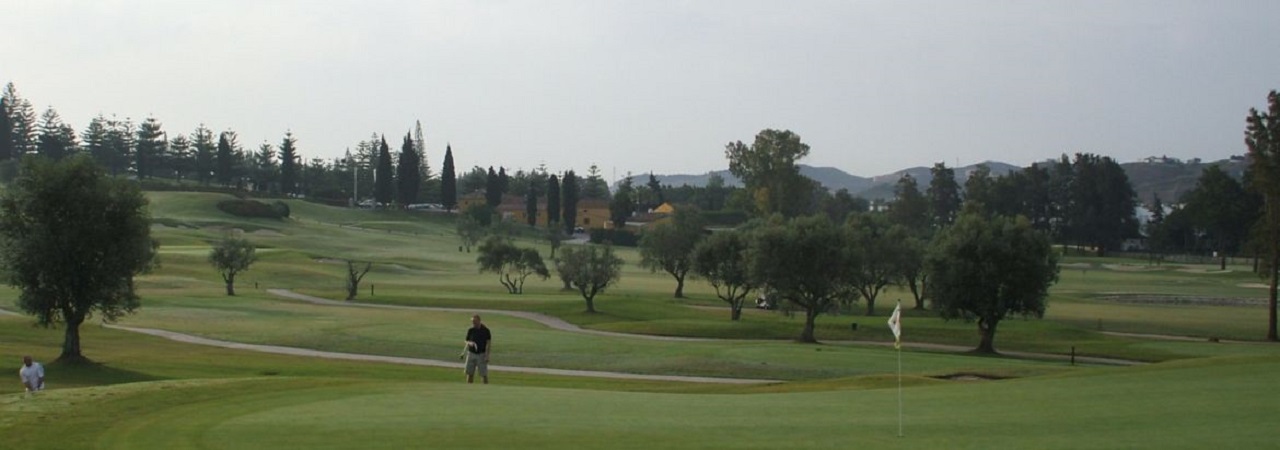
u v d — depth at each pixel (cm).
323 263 15100
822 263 7631
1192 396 2531
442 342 6544
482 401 2511
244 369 4700
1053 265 7488
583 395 2761
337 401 2461
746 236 9356
